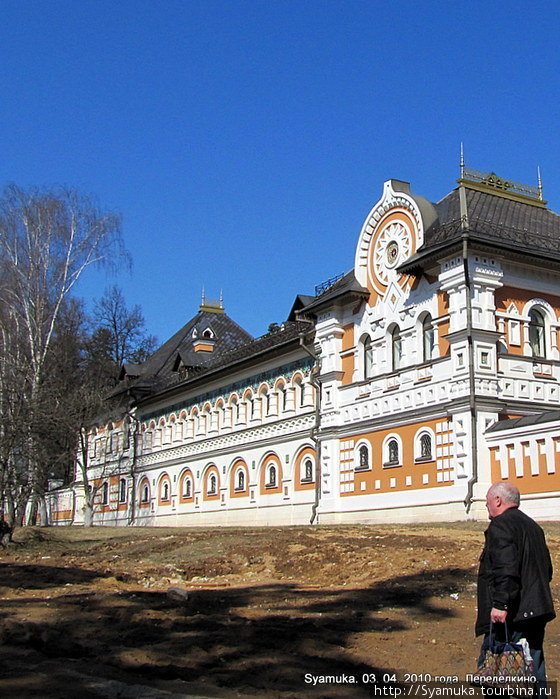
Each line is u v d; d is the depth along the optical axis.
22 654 10.62
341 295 39.50
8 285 45.75
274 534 26.31
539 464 29.39
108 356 85.44
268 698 8.88
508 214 37.19
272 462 47.75
